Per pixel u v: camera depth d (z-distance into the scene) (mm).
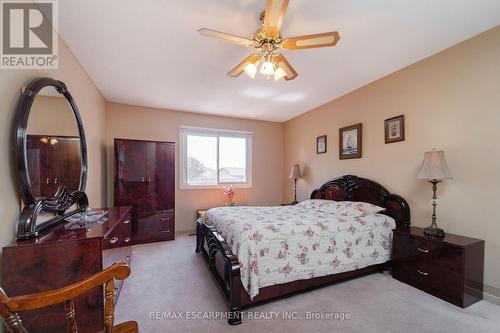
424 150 2578
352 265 2371
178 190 4516
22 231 1407
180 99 3861
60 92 1944
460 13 1815
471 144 2195
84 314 1440
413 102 2682
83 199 2350
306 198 4648
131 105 4152
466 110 2227
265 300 2049
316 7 1714
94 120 3184
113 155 3961
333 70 2830
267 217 2566
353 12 1779
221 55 2443
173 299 2115
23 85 1542
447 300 2037
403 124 2781
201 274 2633
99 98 3465
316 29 1990
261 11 1771
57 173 1878
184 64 2639
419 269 2266
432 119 2502
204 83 3193
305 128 4676
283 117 5090
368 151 3262
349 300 2080
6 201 1349
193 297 2148
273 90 3475
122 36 2088
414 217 2682
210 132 4848
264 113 4762
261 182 5324
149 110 4289
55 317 1396
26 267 1321
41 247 1346
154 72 2840
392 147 2932
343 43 2230
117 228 2145
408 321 1783
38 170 1604
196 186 4672
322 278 2270
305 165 4688
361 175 3371
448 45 2309
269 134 5418
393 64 2693
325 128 4109
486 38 2080
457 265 1969
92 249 1435
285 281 2035
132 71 2805
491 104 2062
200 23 1912
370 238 2506
